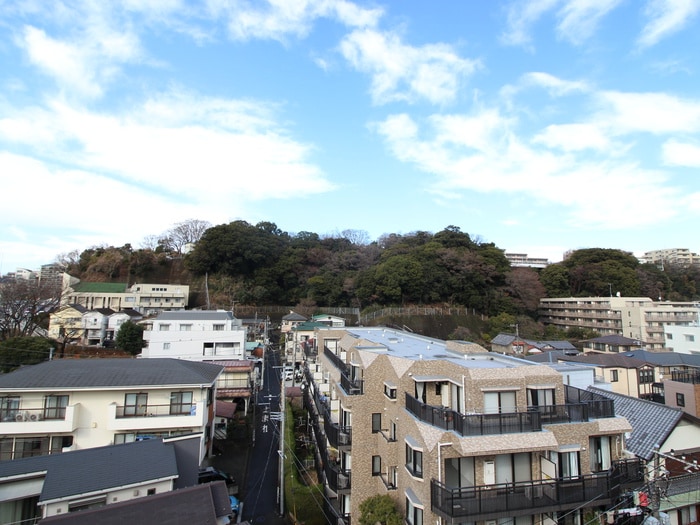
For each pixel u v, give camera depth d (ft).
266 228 359.25
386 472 57.26
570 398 56.49
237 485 77.71
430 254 281.13
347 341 87.15
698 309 254.88
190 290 302.45
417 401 50.98
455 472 45.62
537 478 47.19
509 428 45.65
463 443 43.37
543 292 314.14
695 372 103.30
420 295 264.52
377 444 61.46
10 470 50.88
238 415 115.65
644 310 255.70
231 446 100.27
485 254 303.27
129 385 76.38
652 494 47.29
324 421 76.43
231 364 134.72
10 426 70.69
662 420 56.65
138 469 54.90
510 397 49.47
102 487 50.83
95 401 75.77
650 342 240.12
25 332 177.27
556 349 186.70
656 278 331.77
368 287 262.26
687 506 51.80
